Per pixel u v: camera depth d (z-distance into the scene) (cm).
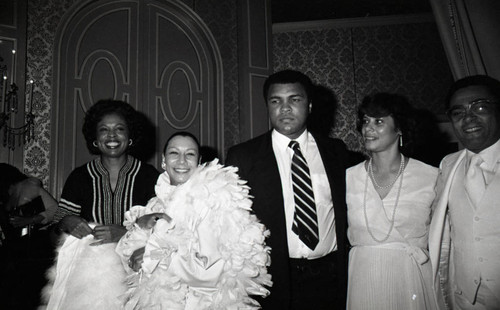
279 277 185
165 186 177
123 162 229
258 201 195
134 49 400
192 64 427
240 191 166
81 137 373
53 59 368
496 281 156
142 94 399
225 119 432
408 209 178
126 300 174
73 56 378
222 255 149
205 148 423
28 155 354
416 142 197
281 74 209
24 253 240
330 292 195
